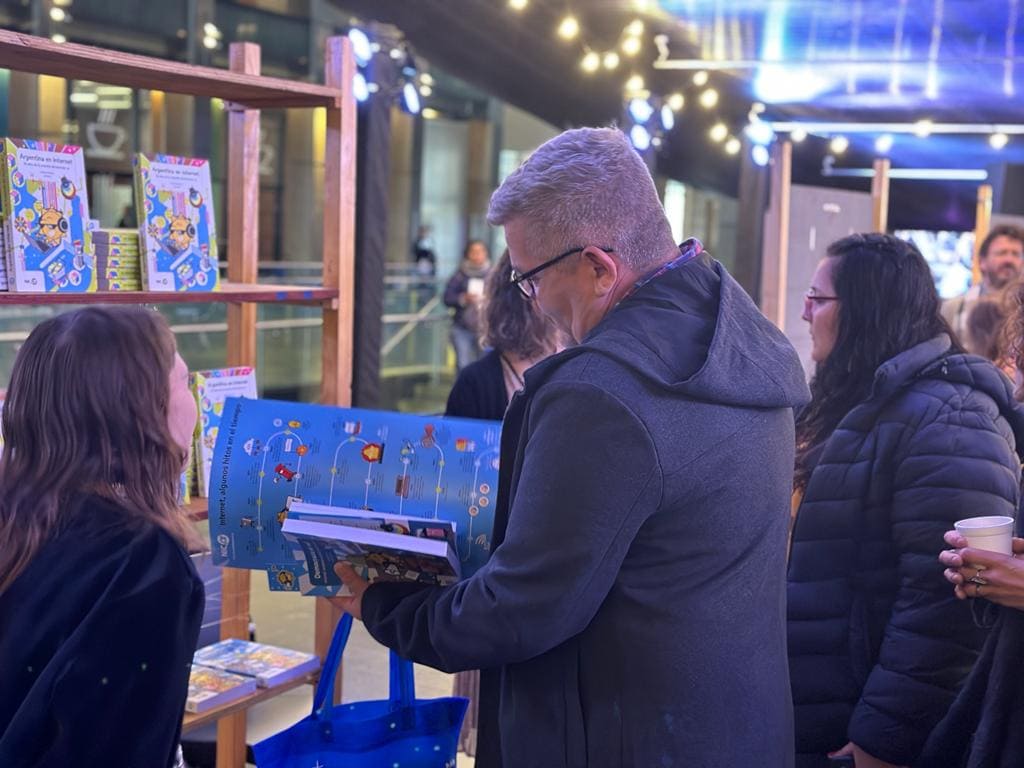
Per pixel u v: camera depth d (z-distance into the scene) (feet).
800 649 6.64
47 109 41.29
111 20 38.55
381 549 4.77
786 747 4.95
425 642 4.76
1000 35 23.32
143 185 7.08
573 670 4.65
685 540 4.49
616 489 4.27
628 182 4.64
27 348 4.64
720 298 4.73
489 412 8.81
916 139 36.06
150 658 4.27
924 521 6.13
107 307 4.81
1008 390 6.55
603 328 4.57
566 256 4.66
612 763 4.57
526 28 22.50
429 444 5.40
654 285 4.68
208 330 22.76
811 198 14.69
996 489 6.09
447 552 4.66
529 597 4.35
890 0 20.88
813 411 7.07
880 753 6.18
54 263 6.47
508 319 8.66
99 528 4.42
